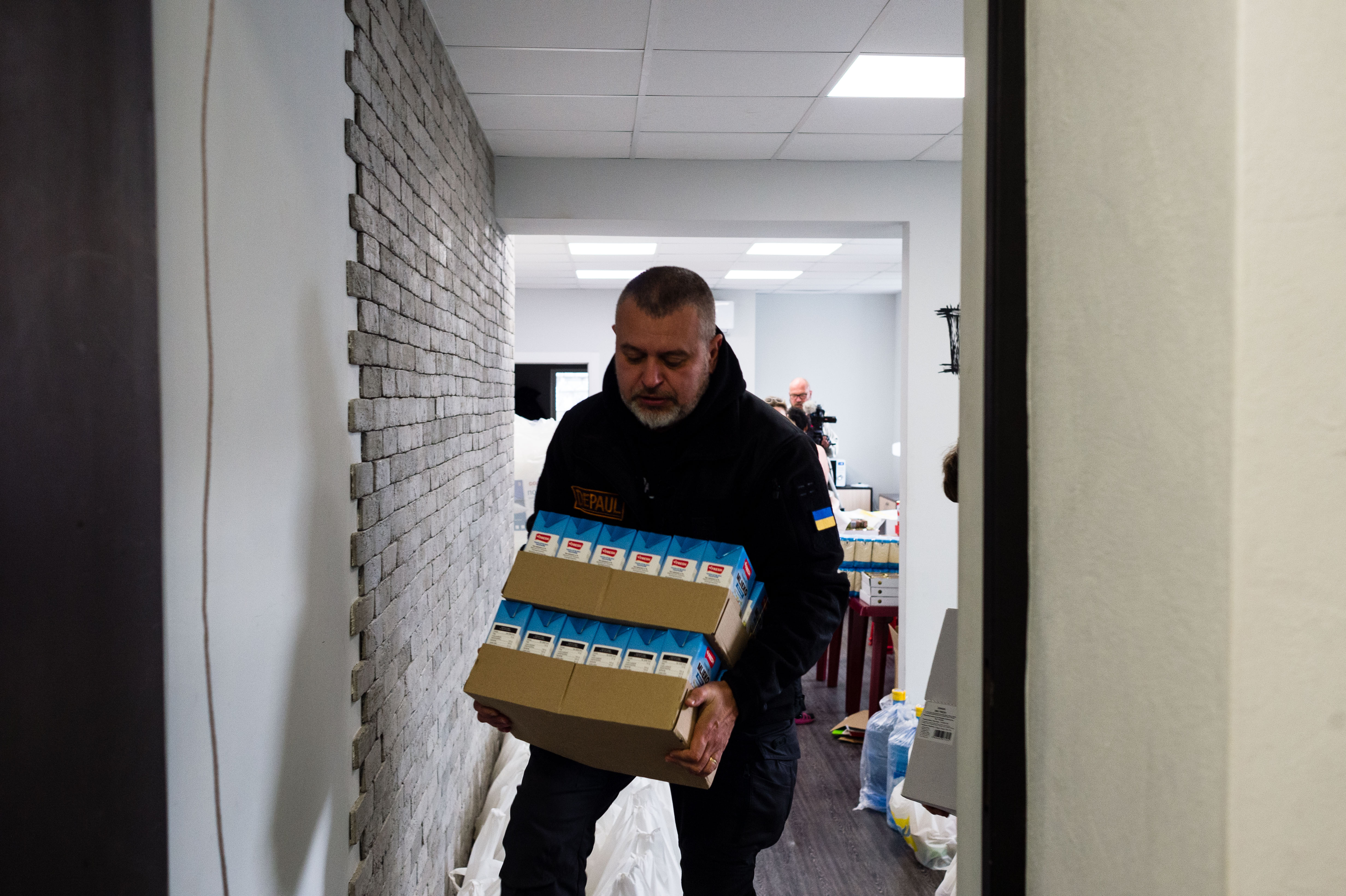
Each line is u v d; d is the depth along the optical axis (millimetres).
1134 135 532
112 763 731
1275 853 458
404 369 1861
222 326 971
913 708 3318
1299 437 452
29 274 676
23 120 670
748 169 3855
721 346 1649
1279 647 454
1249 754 454
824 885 2748
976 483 735
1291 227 450
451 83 2641
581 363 8719
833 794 3463
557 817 1604
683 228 4000
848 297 9414
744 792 1657
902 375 4020
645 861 2170
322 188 1324
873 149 3711
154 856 771
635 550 1451
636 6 2367
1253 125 446
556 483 1771
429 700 2125
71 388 697
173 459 859
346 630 1438
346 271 1455
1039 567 656
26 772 685
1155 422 513
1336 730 460
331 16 1369
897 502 7605
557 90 2957
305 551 1246
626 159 3809
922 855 2869
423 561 2053
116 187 722
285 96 1166
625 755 1403
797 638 1510
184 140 879
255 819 1069
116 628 733
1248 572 450
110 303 721
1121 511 549
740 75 2871
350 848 1470
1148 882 524
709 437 1610
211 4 940
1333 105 453
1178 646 492
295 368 1211
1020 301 668
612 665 1329
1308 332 452
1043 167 647
